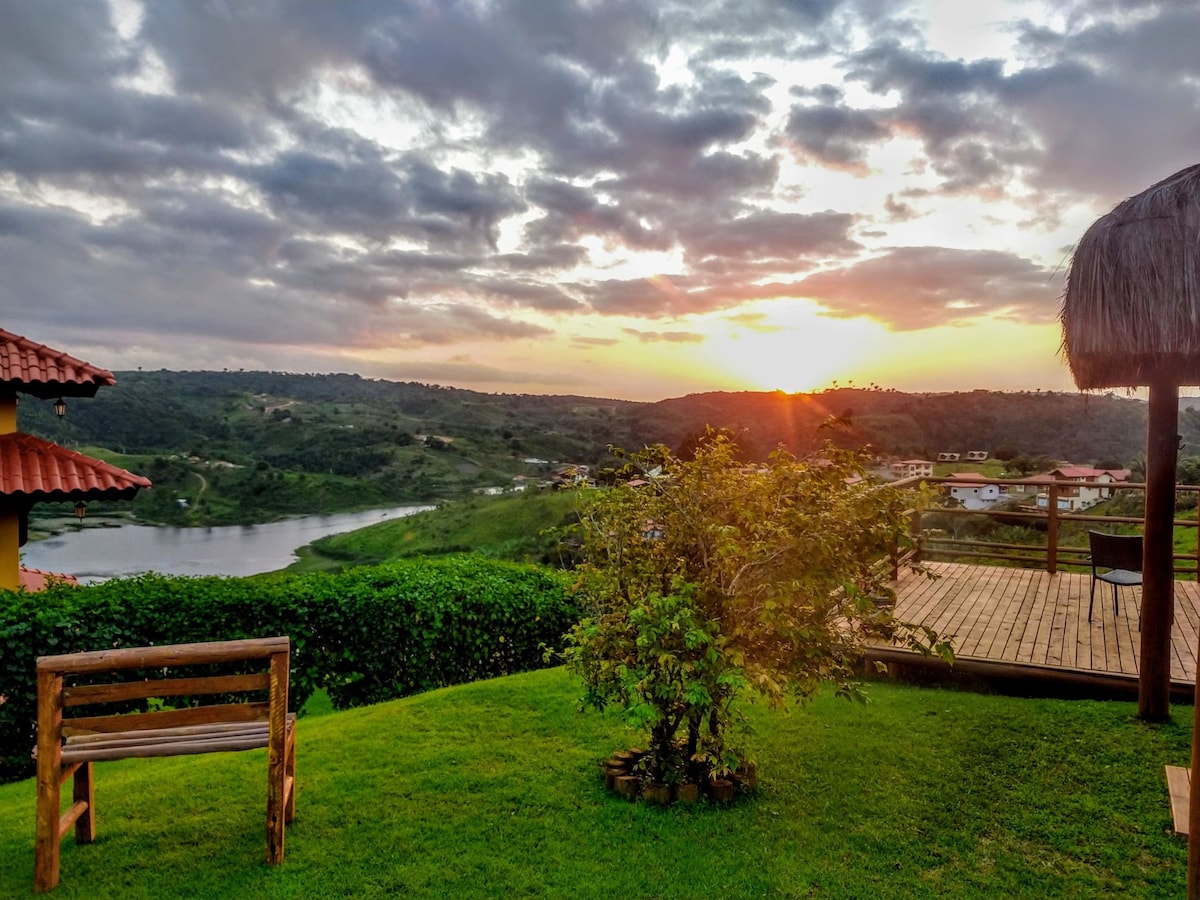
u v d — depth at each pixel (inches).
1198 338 127.8
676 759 170.1
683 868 136.4
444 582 324.8
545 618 345.7
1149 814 149.7
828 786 167.0
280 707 139.7
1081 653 239.6
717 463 167.6
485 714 225.6
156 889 133.0
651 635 149.8
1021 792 160.2
